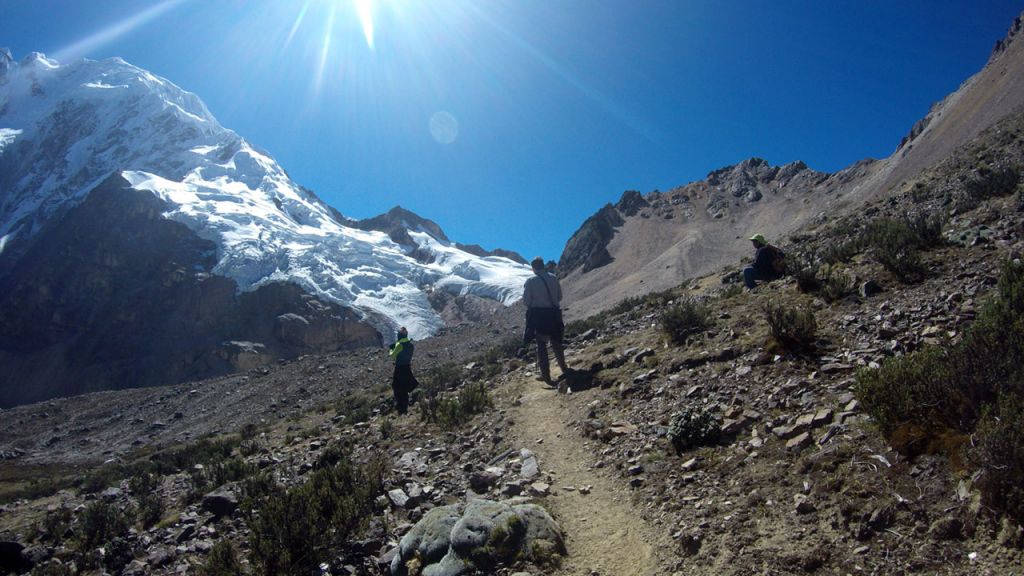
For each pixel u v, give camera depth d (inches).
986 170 689.6
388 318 4628.4
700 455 240.8
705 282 866.1
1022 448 142.9
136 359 4153.5
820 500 181.8
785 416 241.3
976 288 298.0
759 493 197.6
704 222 4138.8
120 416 1642.5
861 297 357.1
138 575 254.1
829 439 209.5
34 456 1413.6
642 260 3580.2
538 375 495.2
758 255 530.6
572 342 659.4
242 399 1477.6
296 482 344.8
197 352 4010.8
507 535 204.4
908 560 148.9
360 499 262.4
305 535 224.7
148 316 4490.7
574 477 266.8
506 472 284.5
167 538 289.1
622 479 249.1
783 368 290.5
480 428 375.9
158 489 429.4
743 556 171.0
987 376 176.2
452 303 5206.7
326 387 1387.8
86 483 590.6
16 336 4685.0
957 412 181.8
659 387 337.4
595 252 3878.0
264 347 3976.4
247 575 215.8
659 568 183.2
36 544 331.3
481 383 486.9
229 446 570.9
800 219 3115.2
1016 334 186.4
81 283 4881.9
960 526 150.7
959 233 409.4
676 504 211.3
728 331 382.6
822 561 159.2
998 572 134.4
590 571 191.0
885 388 200.2
